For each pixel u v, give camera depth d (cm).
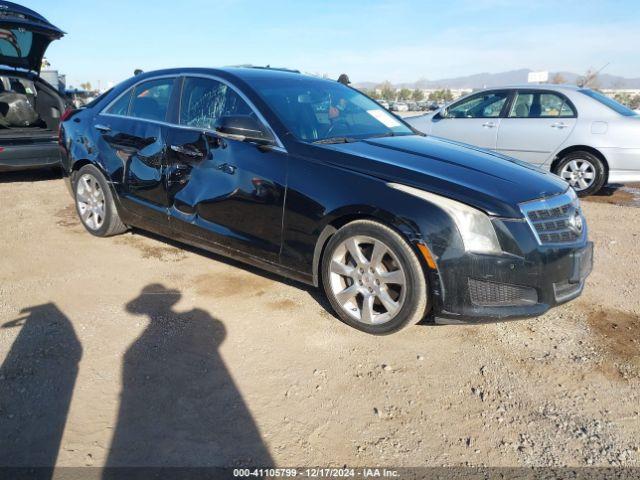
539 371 301
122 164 466
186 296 387
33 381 277
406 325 316
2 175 841
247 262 389
